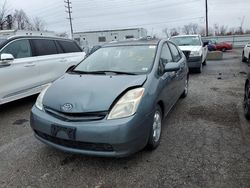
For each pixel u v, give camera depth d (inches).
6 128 176.6
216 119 183.5
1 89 198.8
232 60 625.3
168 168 119.3
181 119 184.4
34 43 236.1
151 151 135.6
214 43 1175.0
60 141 117.6
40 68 234.2
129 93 118.4
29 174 117.6
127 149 111.3
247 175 112.5
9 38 215.2
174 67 147.8
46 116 119.6
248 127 167.8
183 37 463.5
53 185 109.2
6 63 200.5
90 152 112.5
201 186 105.7
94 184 109.1
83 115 112.7
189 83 319.9
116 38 1095.0
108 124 108.8
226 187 104.7
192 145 142.4
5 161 129.6
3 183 111.0
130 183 109.0
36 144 148.2
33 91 228.4
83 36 1151.6
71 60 273.3
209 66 503.8
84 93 120.4
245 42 1413.6
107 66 154.8
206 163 122.9
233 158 127.3
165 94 148.0
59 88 130.5
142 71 142.3
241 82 317.4
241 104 219.1
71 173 117.5
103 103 113.1
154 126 134.1
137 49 165.2
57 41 267.6
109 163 124.7
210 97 245.4
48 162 127.4
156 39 187.9
